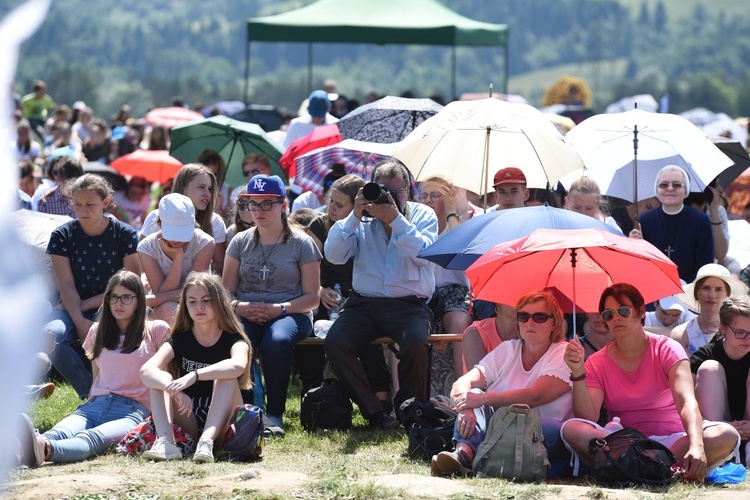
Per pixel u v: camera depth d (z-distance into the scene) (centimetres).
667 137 1375
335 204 1324
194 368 1009
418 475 869
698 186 1409
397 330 1142
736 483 864
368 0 2889
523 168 1328
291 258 1197
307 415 1135
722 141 1703
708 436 883
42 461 905
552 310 950
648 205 1552
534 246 930
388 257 1167
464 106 1302
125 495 780
